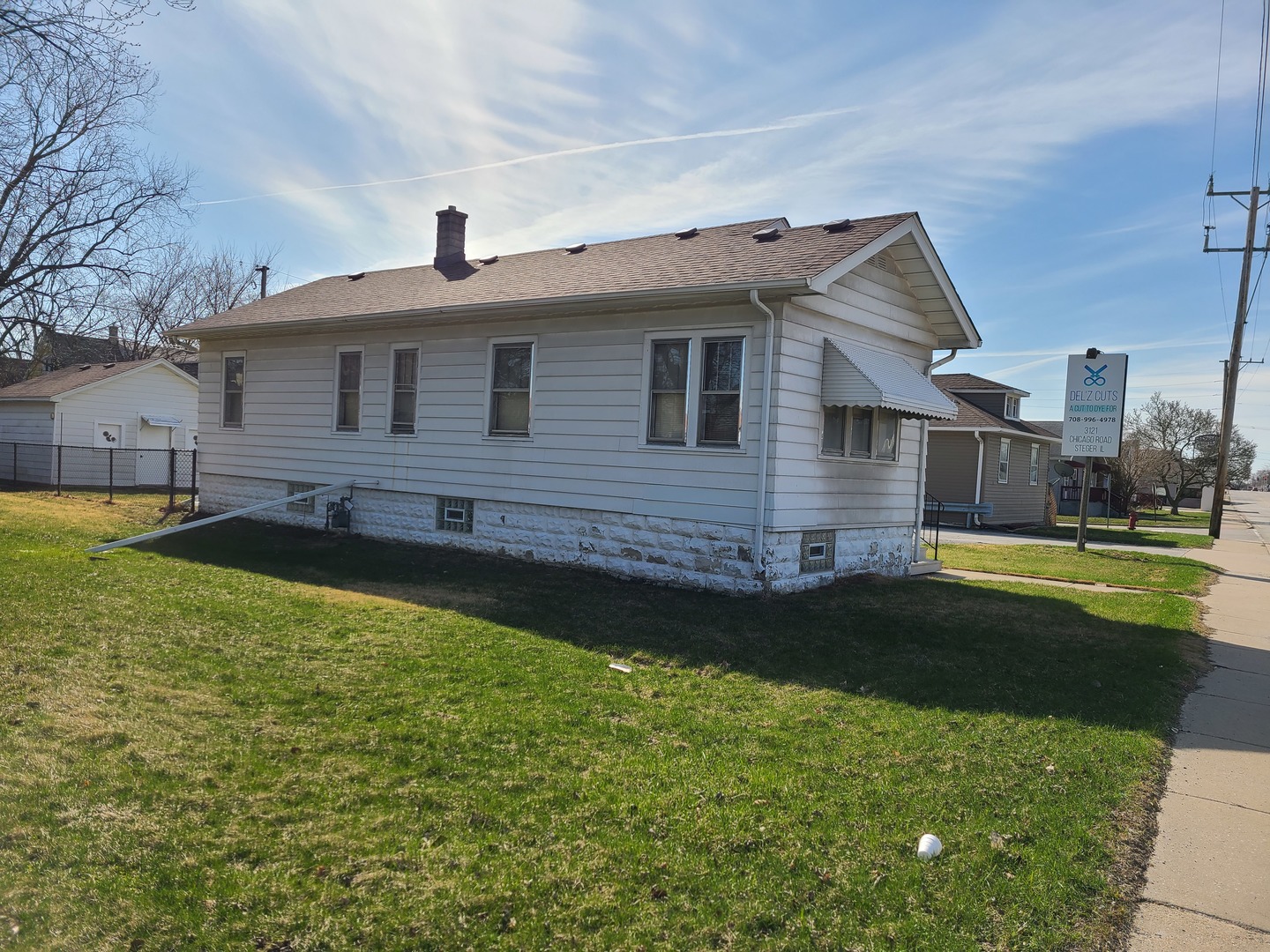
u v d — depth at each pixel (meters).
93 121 20.31
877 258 11.68
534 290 11.87
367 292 15.76
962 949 3.29
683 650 7.88
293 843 3.88
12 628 7.13
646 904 3.52
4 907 3.30
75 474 25.61
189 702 5.66
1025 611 10.20
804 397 10.32
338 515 14.34
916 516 13.55
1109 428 18.72
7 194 19.58
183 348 40.53
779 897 3.61
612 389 11.17
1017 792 4.82
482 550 12.65
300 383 15.35
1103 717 6.27
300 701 5.85
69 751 4.70
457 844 3.96
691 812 4.39
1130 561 17.25
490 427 12.55
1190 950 3.39
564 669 7.05
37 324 22.56
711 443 10.40
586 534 11.45
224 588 9.70
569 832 4.12
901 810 4.52
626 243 14.23
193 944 3.14
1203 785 5.14
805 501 10.55
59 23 12.95
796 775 4.96
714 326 10.28
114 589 9.16
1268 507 63.47
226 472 16.73
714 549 10.27
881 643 8.31
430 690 6.26
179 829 3.94
